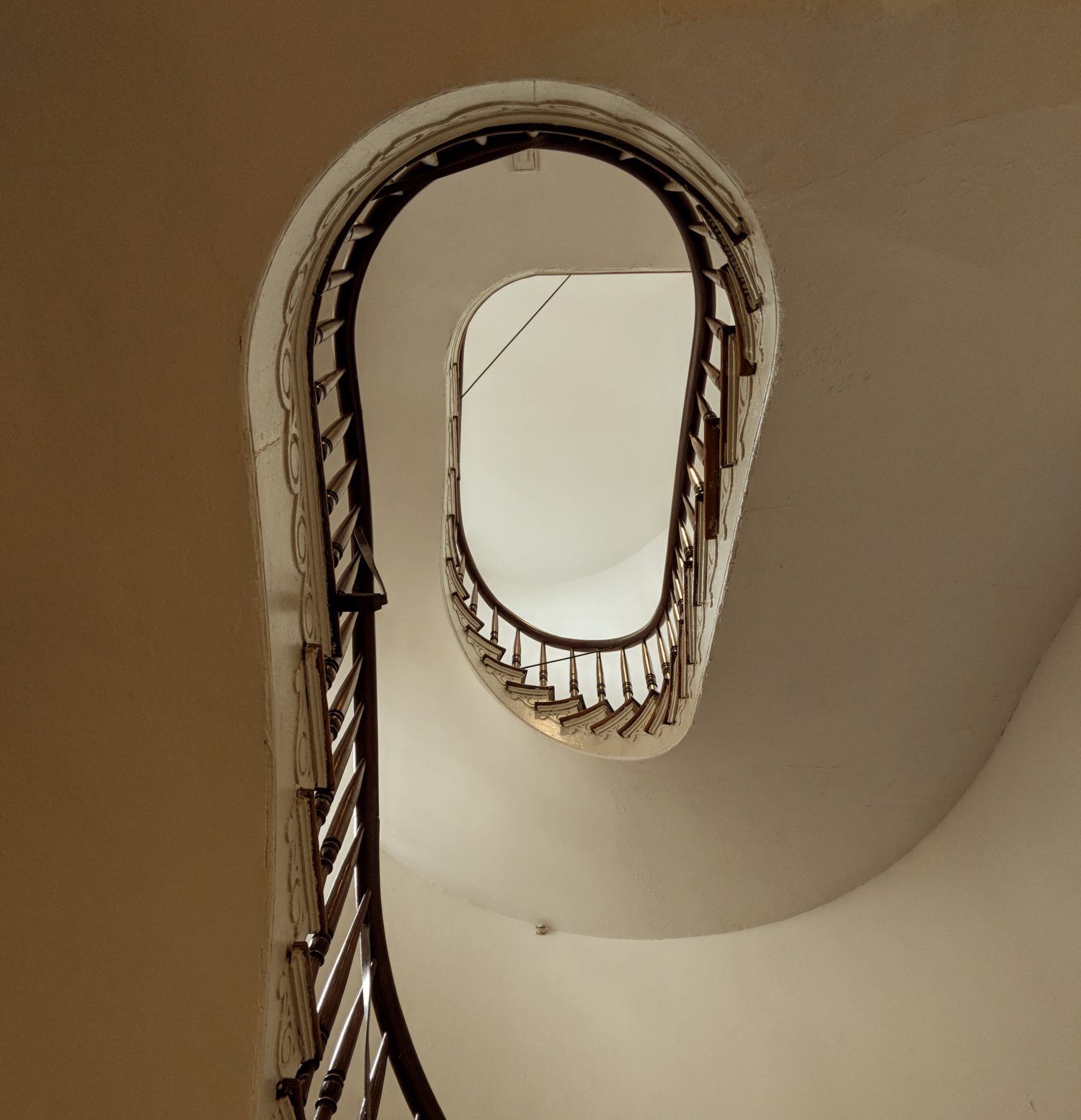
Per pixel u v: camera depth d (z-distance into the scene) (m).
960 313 2.37
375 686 3.04
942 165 2.05
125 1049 2.06
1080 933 3.12
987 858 3.62
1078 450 2.71
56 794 2.12
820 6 1.79
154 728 2.11
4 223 1.87
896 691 3.48
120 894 2.11
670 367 7.30
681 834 4.27
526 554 8.04
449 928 4.66
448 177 3.74
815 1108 3.69
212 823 2.10
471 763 4.68
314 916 2.40
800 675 3.43
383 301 4.06
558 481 7.93
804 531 2.93
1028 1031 3.21
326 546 2.55
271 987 2.10
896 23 1.82
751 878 4.27
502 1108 4.13
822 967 4.05
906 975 3.75
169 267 1.89
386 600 2.62
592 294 7.03
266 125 1.83
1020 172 2.07
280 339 2.16
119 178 1.85
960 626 3.25
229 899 2.09
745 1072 3.96
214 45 1.78
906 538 2.95
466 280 4.05
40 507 2.03
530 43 1.81
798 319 2.38
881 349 2.44
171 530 2.03
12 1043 2.08
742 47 1.84
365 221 2.97
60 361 1.94
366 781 3.00
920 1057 3.53
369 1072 2.87
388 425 4.29
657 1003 4.34
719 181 2.21
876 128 1.98
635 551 7.93
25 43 1.78
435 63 1.81
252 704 2.09
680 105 1.93
